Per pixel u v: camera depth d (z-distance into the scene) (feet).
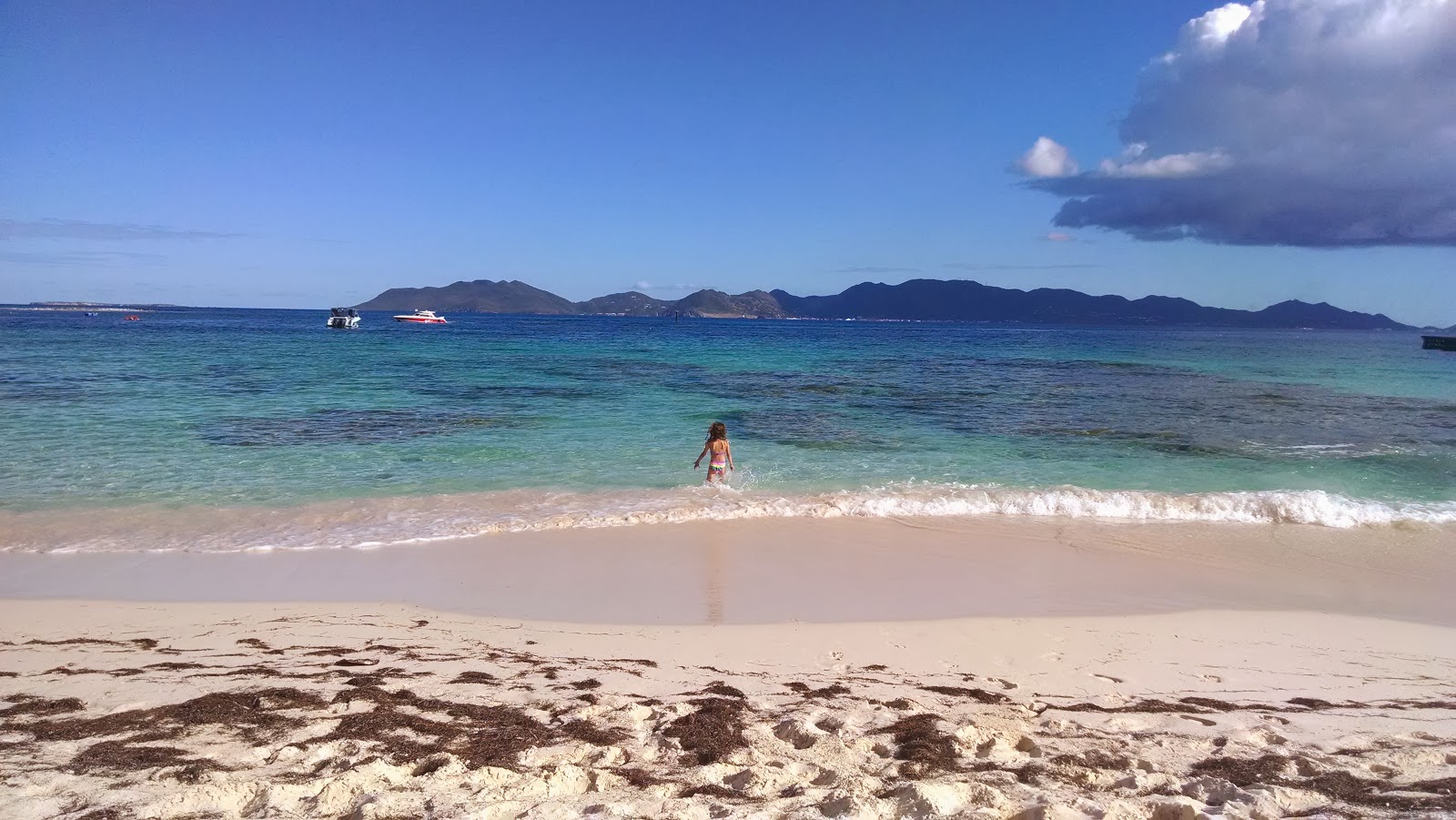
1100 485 43.78
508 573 27.09
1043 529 34.99
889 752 14.29
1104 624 23.07
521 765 13.37
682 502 37.63
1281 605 25.43
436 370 106.93
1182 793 12.85
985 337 330.75
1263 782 13.24
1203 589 27.04
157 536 30.76
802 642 21.09
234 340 178.19
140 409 61.87
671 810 11.79
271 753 13.53
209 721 14.82
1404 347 281.33
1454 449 55.62
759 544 31.50
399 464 45.14
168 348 143.13
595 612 23.38
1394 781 13.25
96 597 23.77
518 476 42.91
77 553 28.48
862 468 46.96
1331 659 20.54
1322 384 107.55
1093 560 30.37
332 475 42.04
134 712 15.16
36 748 13.39
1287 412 74.64
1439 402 85.15
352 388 80.94
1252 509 37.78
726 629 21.98
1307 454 53.11
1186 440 57.82
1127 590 26.73
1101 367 138.41
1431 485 44.78
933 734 15.02
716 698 16.92
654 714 15.97
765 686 17.84
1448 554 31.89
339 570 27.17
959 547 31.83
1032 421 66.03
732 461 43.65
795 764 13.75
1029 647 21.03
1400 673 19.53
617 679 18.03
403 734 14.55
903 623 22.75
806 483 42.83
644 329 405.59
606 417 63.93
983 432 60.13
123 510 34.42
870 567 28.78
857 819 11.36
